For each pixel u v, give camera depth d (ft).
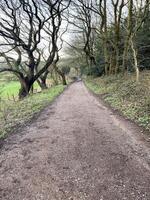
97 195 16.22
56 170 20.04
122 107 43.88
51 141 27.55
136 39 83.76
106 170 19.62
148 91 47.11
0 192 17.22
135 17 81.00
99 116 39.63
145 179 17.98
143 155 22.29
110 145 25.30
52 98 67.77
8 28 75.00
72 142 26.81
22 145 26.76
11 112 48.62
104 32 101.35
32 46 84.43
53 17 79.46
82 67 224.74
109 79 87.51
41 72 84.48
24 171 20.21
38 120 39.09
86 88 105.29
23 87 85.10
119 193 16.35
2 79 106.63
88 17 116.67
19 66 85.05
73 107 50.34
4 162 22.29
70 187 17.35
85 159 21.97
